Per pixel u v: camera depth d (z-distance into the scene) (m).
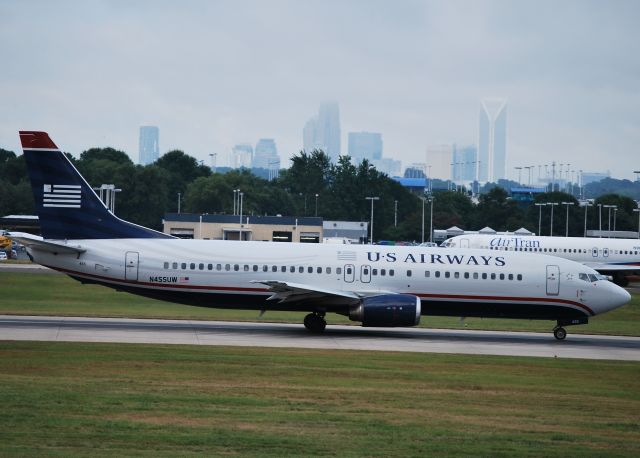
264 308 168.62
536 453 80.56
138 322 174.62
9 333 148.12
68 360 121.56
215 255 168.00
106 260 166.25
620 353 157.00
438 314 173.62
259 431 84.19
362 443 81.25
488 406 102.69
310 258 169.12
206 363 123.44
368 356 137.12
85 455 73.19
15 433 79.69
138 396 98.62
